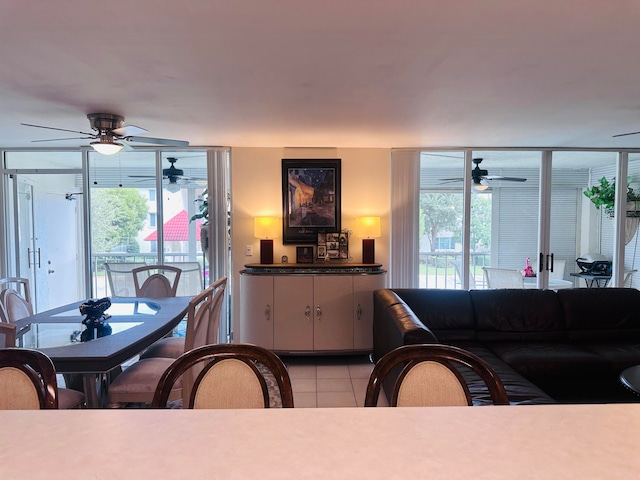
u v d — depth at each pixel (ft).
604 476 2.43
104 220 16.28
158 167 16.10
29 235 17.06
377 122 11.59
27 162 16.26
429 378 4.19
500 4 5.07
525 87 8.40
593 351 10.88
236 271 15.75
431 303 12.25
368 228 15.06
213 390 4.30
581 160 17.04
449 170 16.96
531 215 16.90
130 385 8.11
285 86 8.29
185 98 9.09
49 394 4.05
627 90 8.63
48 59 6.78
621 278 16.90
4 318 9.51
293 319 14.10
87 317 9.13
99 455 2.65
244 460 2.59
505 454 2.66
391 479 2.39
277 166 15.64
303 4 5.06
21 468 2.51
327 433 2.94
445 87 8.39
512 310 12.16
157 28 5.68
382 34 5.92
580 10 5.22
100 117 10.34
